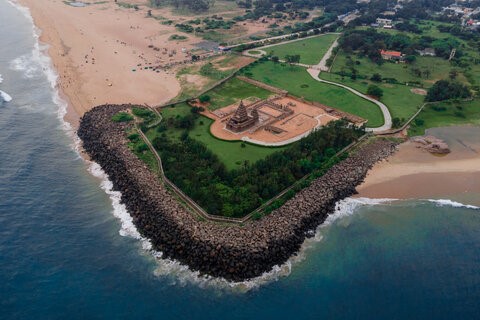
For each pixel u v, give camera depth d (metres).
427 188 149.62
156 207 127.69
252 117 179.88
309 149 160.00
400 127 187.62
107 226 124.94
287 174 139.75
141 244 118.44
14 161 154.00
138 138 167.62
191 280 107.31
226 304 101.69
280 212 127.62
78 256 113.25
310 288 107.44
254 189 131.50
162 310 99.19
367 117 196.00
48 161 156.25
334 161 156.12
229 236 116.38
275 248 115.00
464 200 144.25
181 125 176.50
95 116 183.25
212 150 160.38
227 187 133.62
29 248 114.56
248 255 111.12
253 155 158.25
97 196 138.50
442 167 162.75
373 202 140.50
